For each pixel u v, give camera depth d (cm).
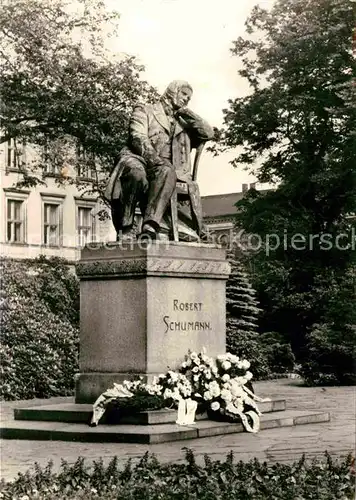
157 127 1627
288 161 3419
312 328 2872
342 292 2736
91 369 1520
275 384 2622
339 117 3241
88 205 4278
